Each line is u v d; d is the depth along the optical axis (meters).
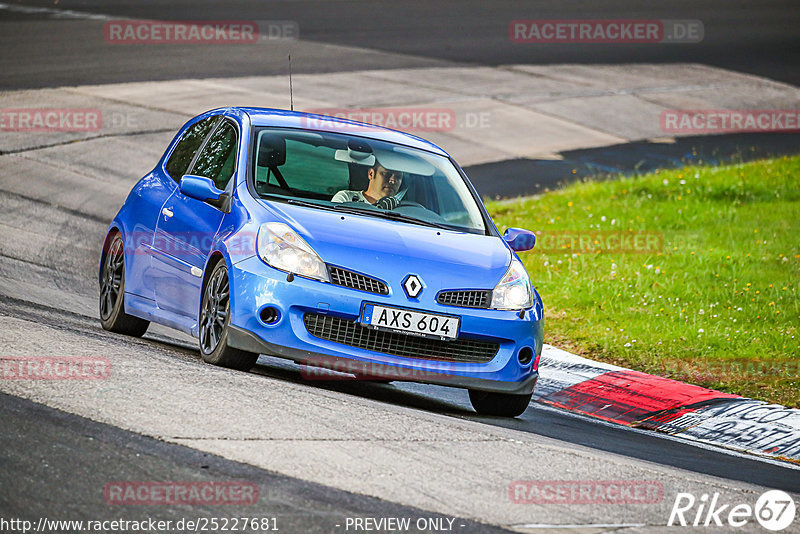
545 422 27.39
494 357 25.88
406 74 96.50
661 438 27.83
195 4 128.25
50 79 82.06
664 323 38.62
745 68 113.69
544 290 43.31
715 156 78.88
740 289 43.19
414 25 124.75
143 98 78.81
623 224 55.25
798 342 36.66
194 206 28.22
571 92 95.88
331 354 24.50
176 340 32.56
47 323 28.36
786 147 82.88
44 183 55.84
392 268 25.14
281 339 24.48
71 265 41.44
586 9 144.50
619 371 32.81
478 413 27.58
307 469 18.16
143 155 64.62
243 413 20.92
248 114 29.88
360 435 20.66
